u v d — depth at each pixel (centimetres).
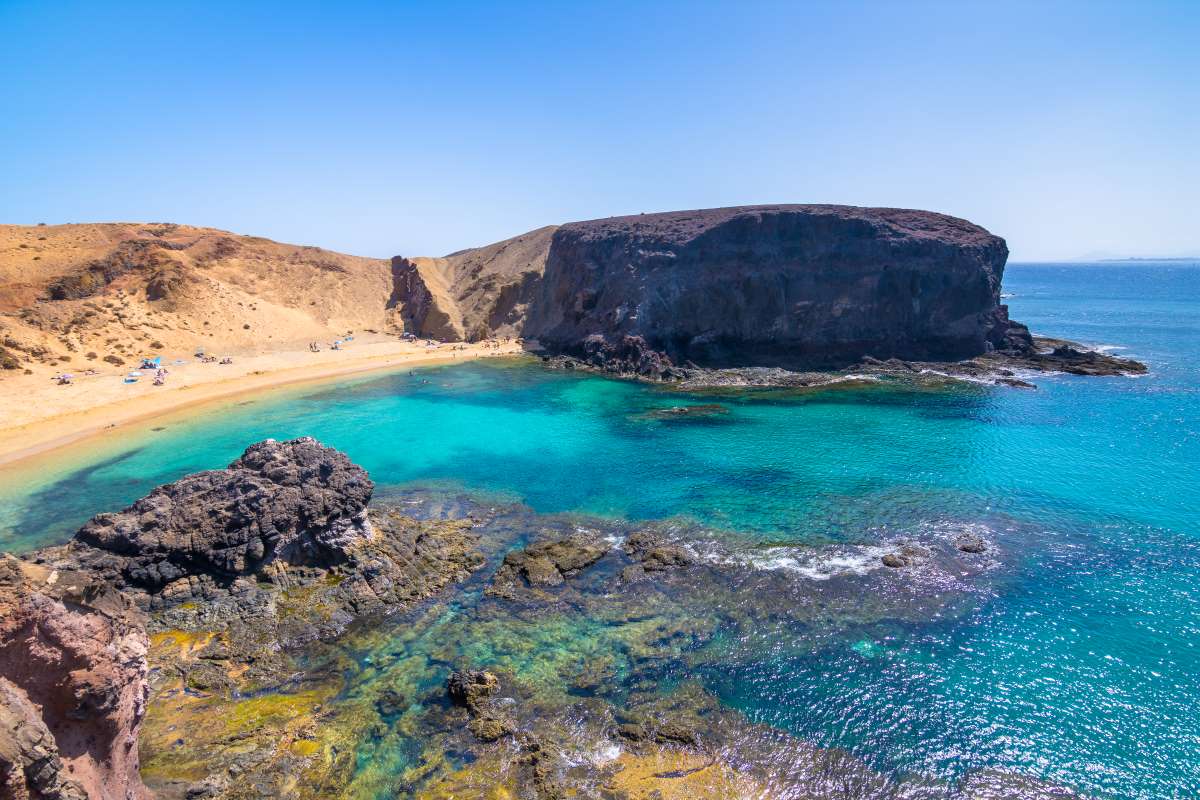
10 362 7312
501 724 2436
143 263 10244
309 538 3453
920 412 6825
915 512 4272
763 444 5828
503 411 7181
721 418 6756
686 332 9231
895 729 2438
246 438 6138
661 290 9356
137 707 1845
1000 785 2194
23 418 6391
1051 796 2155
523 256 13575
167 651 2839
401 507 4488
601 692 2638
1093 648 2877
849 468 5147
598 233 10700
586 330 10231
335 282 12800
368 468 5303
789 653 2872
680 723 2459
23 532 4194
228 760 2217
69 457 5612
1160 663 2769
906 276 8875
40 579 1708
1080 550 3734
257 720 2453
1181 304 18400
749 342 9131
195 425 6569
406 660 2852
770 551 3766
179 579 3238
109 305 9169
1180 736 2378
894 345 9006
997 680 2686
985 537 3906
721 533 4012
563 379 8919
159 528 3303
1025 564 3591
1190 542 3806
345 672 2783
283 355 9900
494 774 2216
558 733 2409
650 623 3103
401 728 2433
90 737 1631
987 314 9312
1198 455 5278
